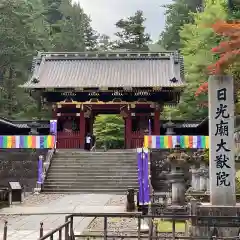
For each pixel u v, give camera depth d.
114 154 35.62
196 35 47.84
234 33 14.72
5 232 11.98
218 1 42.78
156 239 12.41
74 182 31.48
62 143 44.47
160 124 49.31
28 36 65.38
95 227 16.08
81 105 45.25
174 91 44.69
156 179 32.66
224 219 11.14
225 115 13.36
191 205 12.63
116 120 58.12
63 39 84.38
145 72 47.06
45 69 48.28
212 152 13.30
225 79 13.45
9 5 61.09
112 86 43.91
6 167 35.12
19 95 63.25
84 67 48.72
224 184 13.08
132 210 20.25
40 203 24.17
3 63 62.69
